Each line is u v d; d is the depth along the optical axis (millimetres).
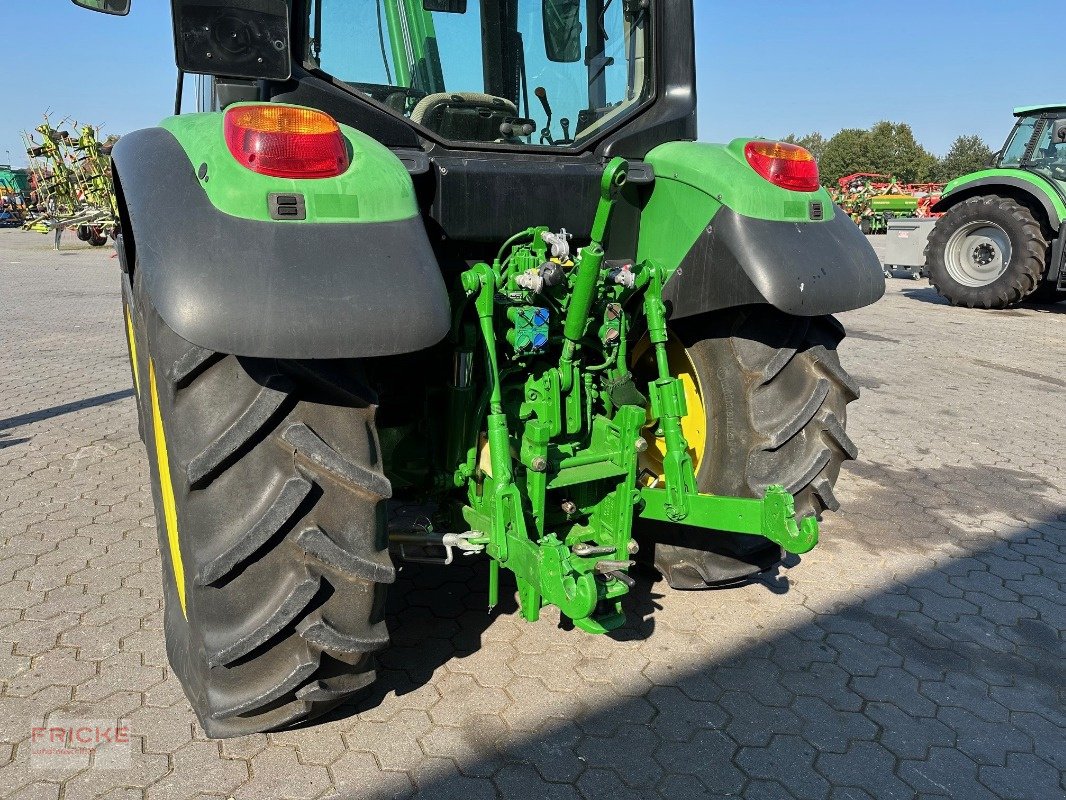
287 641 1895
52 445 4551
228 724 1983
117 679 2391
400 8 2361
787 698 2416
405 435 2545
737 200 2316
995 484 4312
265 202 1674
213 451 1741
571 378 2375
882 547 3510
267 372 1764
